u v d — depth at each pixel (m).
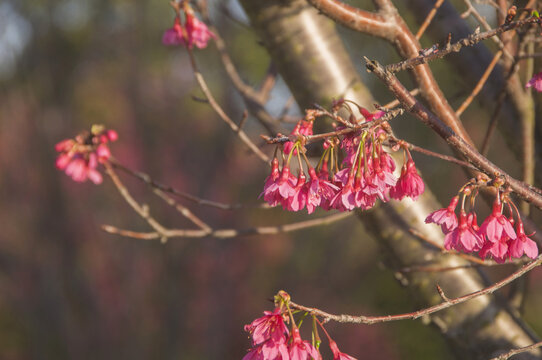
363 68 5.79
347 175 1.41
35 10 6.19
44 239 6.86
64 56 6.53
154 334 7.12
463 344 2.08
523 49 1.94
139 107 7.38
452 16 2.29
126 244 7.21
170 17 7.14
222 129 6.89
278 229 2.41
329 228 8.10
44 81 6.45
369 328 8.20
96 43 6.88
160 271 6.97
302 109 2.23
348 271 8.25
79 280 7.05
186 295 6.98
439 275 2.10
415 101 1.37
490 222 1.34
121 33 7.15
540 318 8.21
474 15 1.95
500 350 2.01
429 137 6.15
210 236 2.45
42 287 6.86
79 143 2.46
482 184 1.38
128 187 8.19
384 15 1.79
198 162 7.37
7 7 6.02
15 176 6.97
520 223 1.36
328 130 2.10
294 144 1.42
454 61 2.35
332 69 2.14
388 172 1.40
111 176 2.45
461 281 2.09
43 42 6.32
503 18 1.94
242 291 8.66
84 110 9.31
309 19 2.14
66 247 6.96
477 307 2.06
